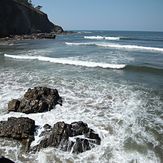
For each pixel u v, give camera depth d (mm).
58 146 7891
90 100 12414
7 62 22781
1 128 8625
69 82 15703
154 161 7277
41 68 20062
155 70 19750
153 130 9195
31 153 7625
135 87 14883
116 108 11383
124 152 7727
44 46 39500
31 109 10477
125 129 9227
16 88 14094
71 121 9820
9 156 7473
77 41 55500
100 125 9523
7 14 64438
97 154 7633
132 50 34969
